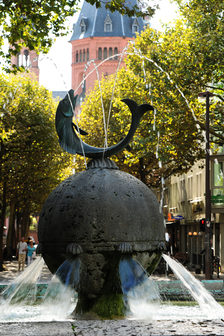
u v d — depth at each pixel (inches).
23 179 1635.1
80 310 341.7
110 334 194.7
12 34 681.6
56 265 339.0
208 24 1076.5
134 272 329.4
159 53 1161.4
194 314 358.0
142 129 1203.9
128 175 346.9
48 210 336.8
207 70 1101.7
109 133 1720.0
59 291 331.6
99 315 330.6
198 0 1101.1
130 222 326.0
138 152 1214.9
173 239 2161.7
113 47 5944.9
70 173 1882.4
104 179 333.4
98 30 5964.6
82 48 6038.4
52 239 330.6
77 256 323.9
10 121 1381.6
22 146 1460.4
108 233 321.4
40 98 1515.7
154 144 1175.6
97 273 327.6
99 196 325.7
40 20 653.3
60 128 362.0
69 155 1637.6
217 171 1498.5
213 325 210.7
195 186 1828.2
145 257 337.1
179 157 1263.5
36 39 700.7
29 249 1273.4
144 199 338.0
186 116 1155.3
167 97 1133.7
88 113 1823.3
